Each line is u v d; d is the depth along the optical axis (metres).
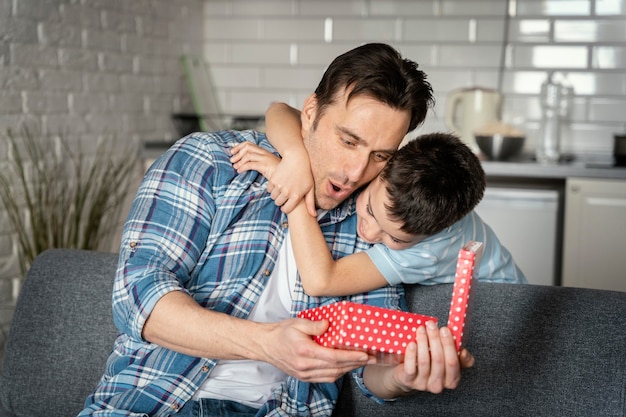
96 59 3.25
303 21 4.04
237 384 1.60
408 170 1.52
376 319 1.34
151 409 1.54
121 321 1.51
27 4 2.82
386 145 1.56
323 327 1.36
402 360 1.39
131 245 1.57
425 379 1.38
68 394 1.79
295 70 4.08
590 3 3.76
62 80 3.04
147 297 1.46
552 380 1.62
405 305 1.74
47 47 2.94
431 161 1.54
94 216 3.02
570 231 3.35
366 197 1.65
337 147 1.57
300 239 1.62
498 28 3.85
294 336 1.35
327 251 1.63
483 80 3.89
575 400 1.60
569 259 3.37
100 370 1.79
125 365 1.60
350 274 1.63
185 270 1.59
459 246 1.75
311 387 1.66
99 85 3.28
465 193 1.56
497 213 3.42
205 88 4.05
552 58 3.82
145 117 3.66
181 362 1.57
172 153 1.67
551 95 3.55
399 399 1.70
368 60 1.54
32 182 2.86
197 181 1.63
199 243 1.62
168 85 3.86
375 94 1.51
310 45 4.05
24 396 1.81
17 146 2.78
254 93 4.14
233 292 1.64
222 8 4.13
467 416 1.66
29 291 1.87
